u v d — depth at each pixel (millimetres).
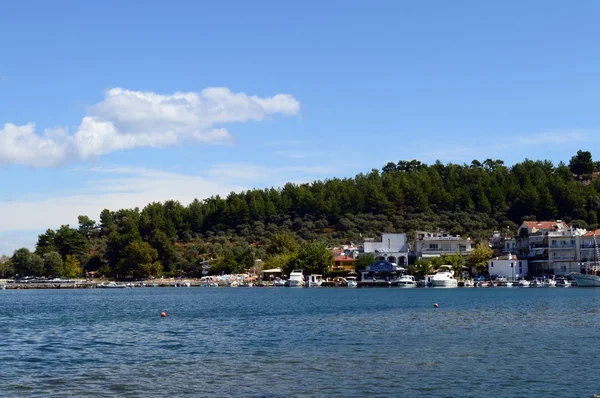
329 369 48500
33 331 78375
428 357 53094
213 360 53625
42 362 53875
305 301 133750
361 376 45719
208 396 40719
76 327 82875
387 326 77375
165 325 83750
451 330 72000
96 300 157625
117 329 79500
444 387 42000
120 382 45094
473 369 47656
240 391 41812
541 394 39938
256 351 58188
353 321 84500
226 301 140250
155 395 41156
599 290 169250
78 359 55281
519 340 62500
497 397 39375
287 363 51438
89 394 41656
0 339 70188
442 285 199875
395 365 49656
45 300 161375
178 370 49312
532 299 127312
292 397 40125
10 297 183500
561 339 62750
